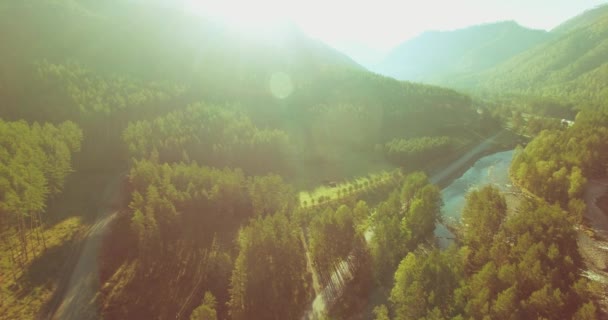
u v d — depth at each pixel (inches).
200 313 2600.9
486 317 2193.7
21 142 4601.4
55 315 2950.3
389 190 5580.7
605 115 6781.5
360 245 3794.3
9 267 3280.0
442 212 4945.9
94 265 3531.0
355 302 3230.8
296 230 3890.3
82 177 5378.9
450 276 2679.6
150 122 6520.7
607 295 3043.8
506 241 3425.2
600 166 5516.7
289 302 3169.3
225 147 5935.0
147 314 3083.2
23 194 3695.9
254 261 3088.1
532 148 6402.6
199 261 3737.7
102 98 6727.4
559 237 3134.8
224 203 4451.3
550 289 2416.3
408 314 2588.6
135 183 4539.9
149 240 3575.3
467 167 6909.5
